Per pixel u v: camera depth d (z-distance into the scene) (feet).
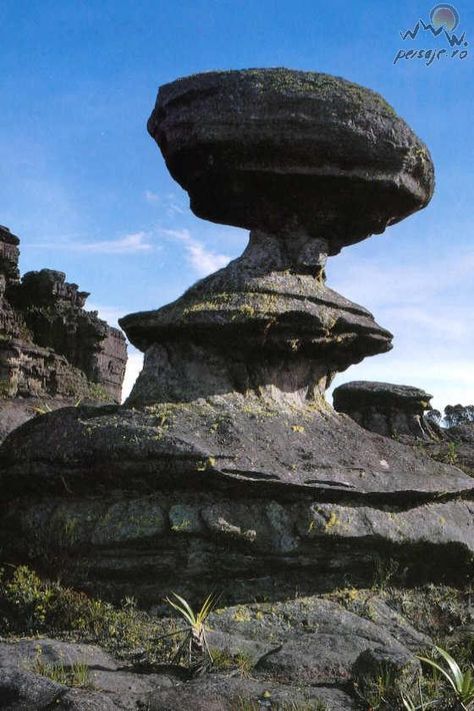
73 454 26.81
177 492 26.25
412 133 30.76
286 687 20.52
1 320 84.33
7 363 80.38
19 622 24.22
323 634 24.11
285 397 30.48
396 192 30.96
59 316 95.40
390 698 20.12
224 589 25.84
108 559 25.85
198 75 30.42
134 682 20.21
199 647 22.00
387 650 21.39
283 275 30.81
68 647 21.54
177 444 25.93
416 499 28.53
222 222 33.22
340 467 27.94
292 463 27.25
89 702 17.93
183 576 25.80
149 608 25.32
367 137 29.63
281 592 25.94
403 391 49.55
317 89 29.53
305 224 31.81
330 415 31.22
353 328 31.12
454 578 28.55
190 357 29.76
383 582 27.14
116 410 28.91
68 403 62.69
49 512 27.14
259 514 26.25
